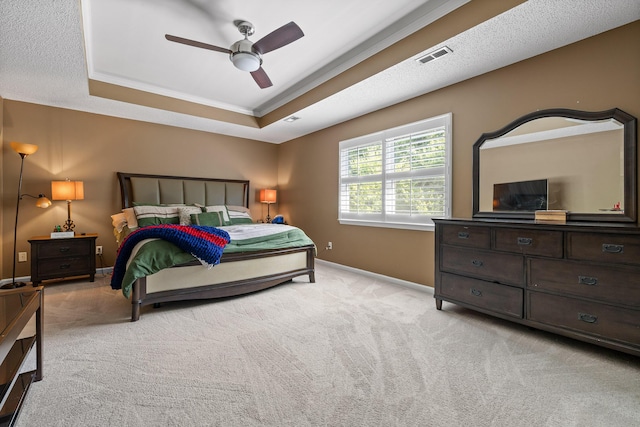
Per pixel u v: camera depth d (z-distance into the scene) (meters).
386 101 3.79
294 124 4.87
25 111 3.84
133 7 2.41
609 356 1.99
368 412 1.45
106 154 4.41
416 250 3.64
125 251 2.88
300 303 3.06
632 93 2.17
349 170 4.60
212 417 1.41
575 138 2.43
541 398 1.56
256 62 2.69
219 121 4.73
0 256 3.64
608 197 2.27
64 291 3.45
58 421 1.37
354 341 2.21
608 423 1.38
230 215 5.03
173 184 4.89
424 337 2.28
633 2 1.93
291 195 5.93
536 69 2.64
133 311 2.57
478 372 1.80
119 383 1.67
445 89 3.34
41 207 3.82
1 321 1.29
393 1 2.38
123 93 3.86
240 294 3.33
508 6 2.02
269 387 1.65
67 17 2.16
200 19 2.59
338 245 4.82
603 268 1.93
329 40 2.95
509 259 2.39
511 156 2.80
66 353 2.00
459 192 3.23
